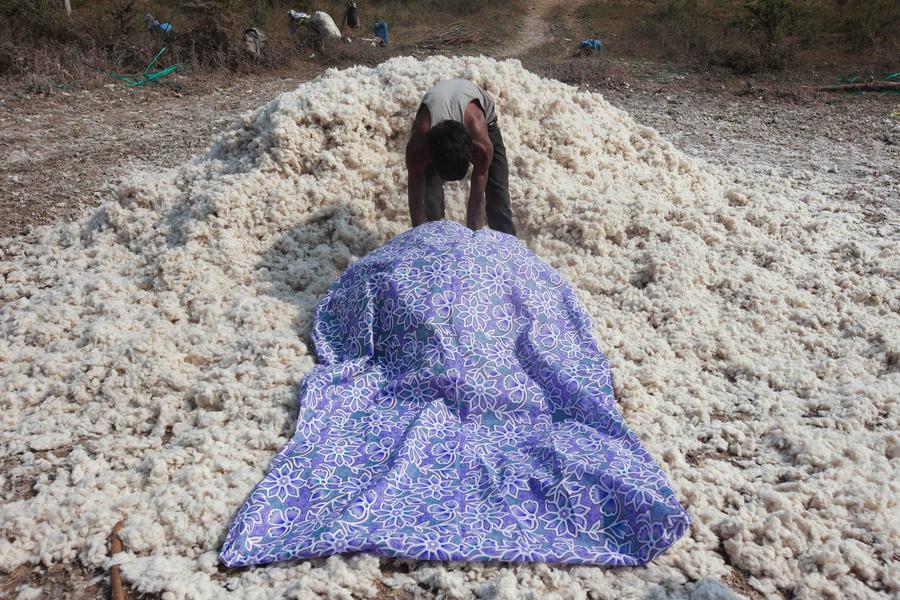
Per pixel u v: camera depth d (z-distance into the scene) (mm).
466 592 2148
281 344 3248
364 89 4930
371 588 2158
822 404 3090
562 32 18234
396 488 2459
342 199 4441
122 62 11656
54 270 4258
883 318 3783
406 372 2928
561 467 2482
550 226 4320
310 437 2723
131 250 4297
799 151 7406
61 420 2938
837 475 2609
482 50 16516
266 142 4570
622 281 3988
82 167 6910
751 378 3324
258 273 3947
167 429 2932
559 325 3137
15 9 11797
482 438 2756
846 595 2160
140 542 2316
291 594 2107
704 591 2146
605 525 2350
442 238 3225
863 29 13445
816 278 4078
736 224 4609
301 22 15219
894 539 2336
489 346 2941
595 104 5453
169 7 14547
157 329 3463
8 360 3365
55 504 2443
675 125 8750
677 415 3047
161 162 7133
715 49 13859
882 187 6129
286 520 2404
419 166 3617
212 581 2199
